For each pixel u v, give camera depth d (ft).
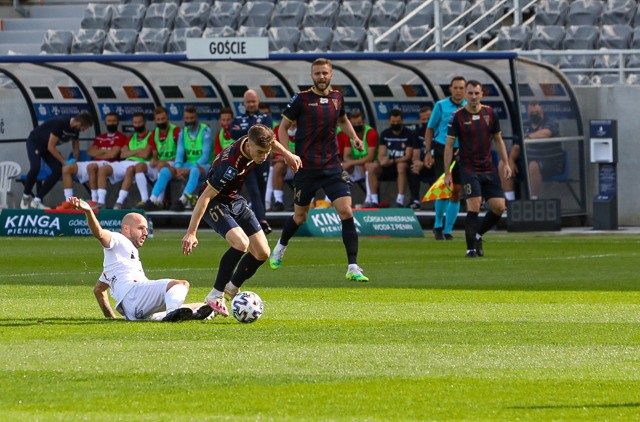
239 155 71.92
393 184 168.14
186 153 164.96
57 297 85.15
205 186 72.84
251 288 91.45
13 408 46.37
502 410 46.29
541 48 189.37
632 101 162.30
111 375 53.06
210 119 171.12
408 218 148.56
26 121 173.68
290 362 56.39
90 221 69.46
